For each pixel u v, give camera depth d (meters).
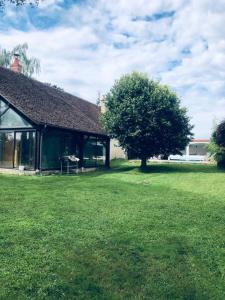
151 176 22.06
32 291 6.14
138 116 24.84
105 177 21.45
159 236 9.16
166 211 11.79
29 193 13.91
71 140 26.84
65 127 24.45
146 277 6.96
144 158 26.97
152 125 24.62
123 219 10.49
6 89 24.08
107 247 8.17
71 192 14.59
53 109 26.89
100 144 31.39
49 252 7.64
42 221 9.77
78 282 6.57
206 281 6.99
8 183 16.70
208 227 10.25
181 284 6.77
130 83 26.28
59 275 6.73
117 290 6.44
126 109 25.17
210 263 7.76
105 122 26.61
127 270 7.17
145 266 7.40
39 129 22.66
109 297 6.20
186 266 7.54
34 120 22.09
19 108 22.73
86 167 28.83
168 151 26.61
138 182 19.41
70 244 8.19
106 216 10.76
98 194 14.40
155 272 7.17
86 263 7.31
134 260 7.63
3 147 24.02
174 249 8.33
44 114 24.33
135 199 13.68
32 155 22.80
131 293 6.37
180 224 10.36
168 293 6.45
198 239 9.10
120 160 41.66
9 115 23.56
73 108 31.48
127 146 25.70
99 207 11.95
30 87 27.94
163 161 41.06
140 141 25.41
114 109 25.92
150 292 6.45
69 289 6.32
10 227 9.04
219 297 6.45
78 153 27.78
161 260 7.72
